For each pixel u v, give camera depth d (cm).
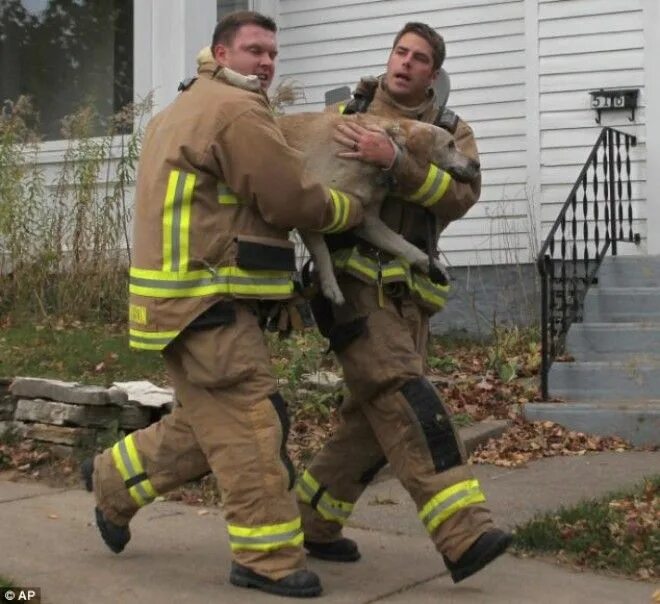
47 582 441
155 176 426
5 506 574
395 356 441
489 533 421
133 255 440
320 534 480
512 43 1084
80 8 1191
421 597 436
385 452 446
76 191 996
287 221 417
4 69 1230
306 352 761
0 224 952
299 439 685
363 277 445
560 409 786
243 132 411
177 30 1084
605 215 962
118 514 468
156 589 433
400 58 465
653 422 763
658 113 1016
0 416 695
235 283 420
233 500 424
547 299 852
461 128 471
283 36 1194
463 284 1090
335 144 441
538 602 432
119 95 1170
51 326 899
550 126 1065
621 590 451
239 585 433
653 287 917
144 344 428
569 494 614
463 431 741
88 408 659
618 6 1035
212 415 426
